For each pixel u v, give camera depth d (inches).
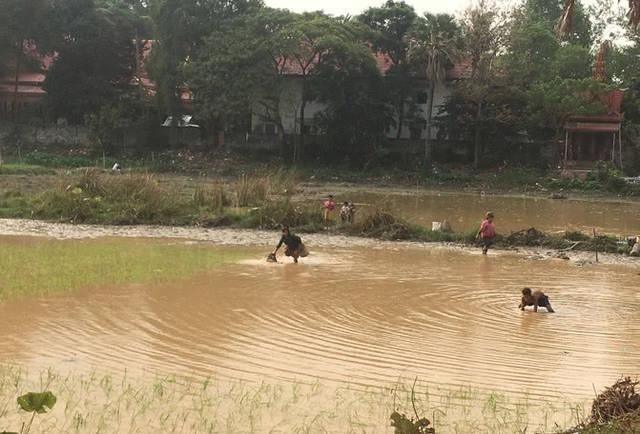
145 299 665.6
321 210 1294.3
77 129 2667.3
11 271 775.7
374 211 1237.7
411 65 2578.7
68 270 793.6
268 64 2399.1
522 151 2581.2
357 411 398.0
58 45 2640.3
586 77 2716.5
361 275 840.3
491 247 1137.4
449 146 2630.4
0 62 2687.0
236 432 362.9
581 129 2479.1
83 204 1266.0
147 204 1279.5
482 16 2464.3
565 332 599.2
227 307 645.9
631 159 2508.6
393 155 2593.5
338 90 2491.4
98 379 438.6
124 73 2738.7
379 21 2647.6
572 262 1008.2
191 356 495.2
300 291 730.8
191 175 2373.3
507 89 2464.3
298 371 468.8
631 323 639.8
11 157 2485.2
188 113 2701.8
